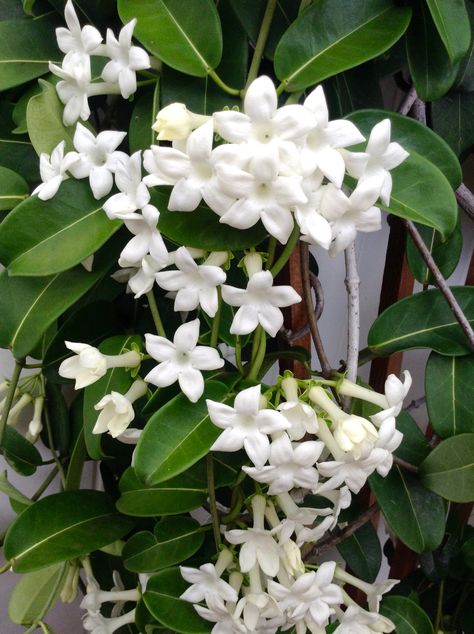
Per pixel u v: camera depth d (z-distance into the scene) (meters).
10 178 0.40
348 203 0.29
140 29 0.35
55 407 0.53
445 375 0.44
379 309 0.62
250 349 0.54
